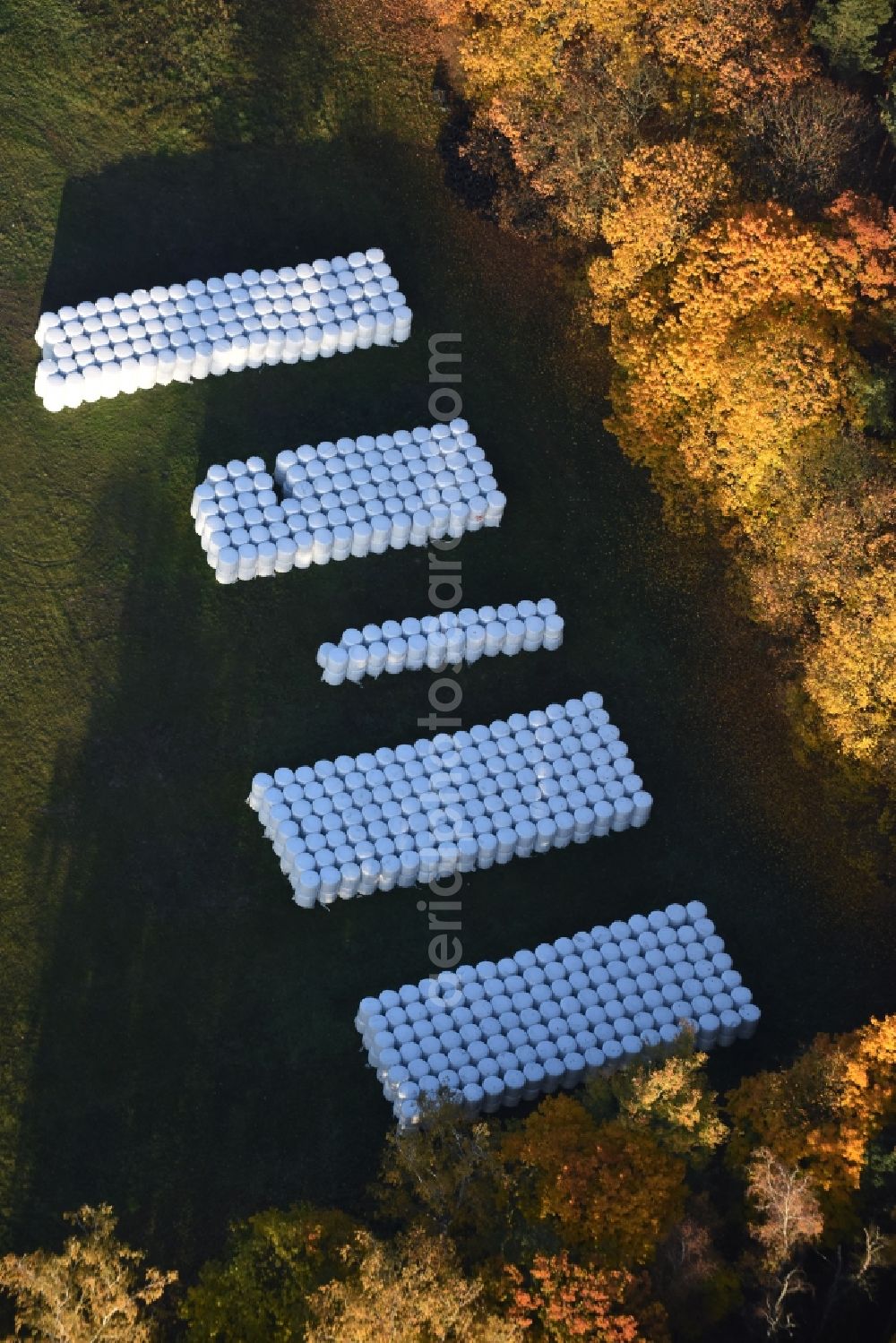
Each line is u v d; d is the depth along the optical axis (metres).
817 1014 62.00
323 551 67.19
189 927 60.88
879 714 63.28
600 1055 58.94
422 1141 54.31
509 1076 58.25
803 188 69.75
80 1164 57.00
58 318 69.62
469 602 67.88
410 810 62.50
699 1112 54.59
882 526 63.84
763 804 65.44
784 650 67.69
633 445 70.31
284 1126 58.06
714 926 62.84
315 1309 49.62
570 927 62.69
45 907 60.69
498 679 66.75
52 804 62.38
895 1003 62.34
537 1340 50.72
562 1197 52.72
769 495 66.38
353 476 68.06
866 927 63.62
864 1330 55.06
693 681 67.50
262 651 65.94
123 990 59.66
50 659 64.94
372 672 65.75
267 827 62.53
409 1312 49.22
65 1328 49.81
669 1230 53.44
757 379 64.88
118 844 61.97
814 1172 54.75
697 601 68.81
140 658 65.31
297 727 64.81
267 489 67.38
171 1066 58.59
